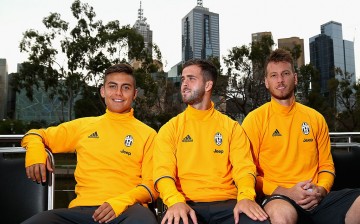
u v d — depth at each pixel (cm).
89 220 189
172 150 212
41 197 211
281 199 193
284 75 233
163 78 2128
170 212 173
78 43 1867
